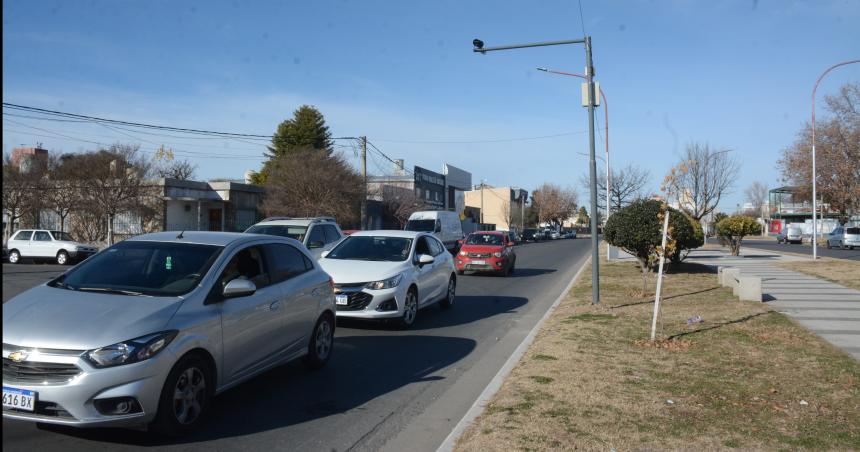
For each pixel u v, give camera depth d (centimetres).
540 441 471
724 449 458
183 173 5462
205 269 562
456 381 705
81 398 437
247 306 578
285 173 3619
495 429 498
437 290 1188
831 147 4178
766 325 974
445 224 2986
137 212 3111
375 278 972
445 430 538
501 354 853
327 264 1025
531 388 618
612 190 3441
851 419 527
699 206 3294
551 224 9744
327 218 1495
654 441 473
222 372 541
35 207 3033
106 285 546
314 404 604
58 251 2562
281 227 1392
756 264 2359
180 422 491
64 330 455
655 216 1573
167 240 610
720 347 812
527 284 1806
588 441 472
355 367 759
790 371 687
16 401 441
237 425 535
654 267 1994
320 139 5681
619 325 980
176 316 497
